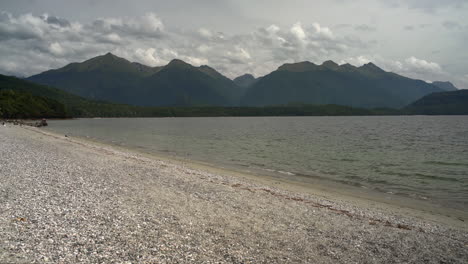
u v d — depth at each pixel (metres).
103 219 12.18
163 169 26.72
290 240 11.97
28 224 10.82
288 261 10.10
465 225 16.02
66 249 9.12
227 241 11.28
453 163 37.22
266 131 101.06
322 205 17.91
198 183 21.53
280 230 13.01
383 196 22.11
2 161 24.39
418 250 11.84
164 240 10.70
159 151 45.47
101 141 58.12
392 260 10.82
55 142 44.72
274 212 15.64
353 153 45.75
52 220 11.48
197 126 139.12
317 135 82.94
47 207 13.02
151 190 18.16
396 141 65.81
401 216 17.06
